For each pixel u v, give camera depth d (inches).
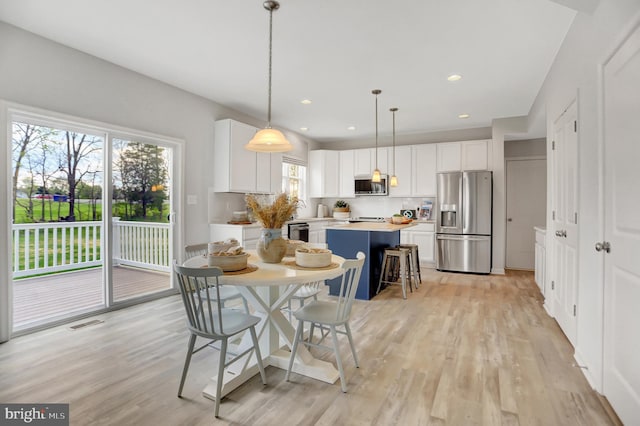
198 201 171.9
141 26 105.8
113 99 133.3
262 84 155.2
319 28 106.0
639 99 58.4
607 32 72.7
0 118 103.1
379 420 68.4
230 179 176.1
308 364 87.2
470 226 214.2
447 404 73.9
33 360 92.7
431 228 233.6
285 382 83.1
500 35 109.7
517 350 101.5
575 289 100.4
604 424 67.1
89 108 125.6
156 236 154.9
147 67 136.8
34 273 128.3
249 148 112.3
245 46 118.6
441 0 91.1
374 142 271.3
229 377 80.7
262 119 214.1
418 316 132.9
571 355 98.0
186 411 70.9
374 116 207.3
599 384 77.3
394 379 84.6
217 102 181.3
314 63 132.1
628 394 63.9
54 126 120.5
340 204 275.6
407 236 240.8
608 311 73.2
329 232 165.6
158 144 153.1
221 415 69.7
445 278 202.1
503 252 213.6
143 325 119.8
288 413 70.6
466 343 106.7
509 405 73.5
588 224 85.7
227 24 104.3
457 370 89.2
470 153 226.1
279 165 214.4
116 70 134.2
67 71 119.0
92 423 66.5
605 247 73.9
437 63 131.4
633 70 60.6
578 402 74.6
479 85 154.7
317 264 82.4
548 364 92.5
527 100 176.1
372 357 96.9
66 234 132.2
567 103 107.6
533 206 230.7
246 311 105.4
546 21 101.1
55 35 111.6
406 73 141.4
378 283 174.2
